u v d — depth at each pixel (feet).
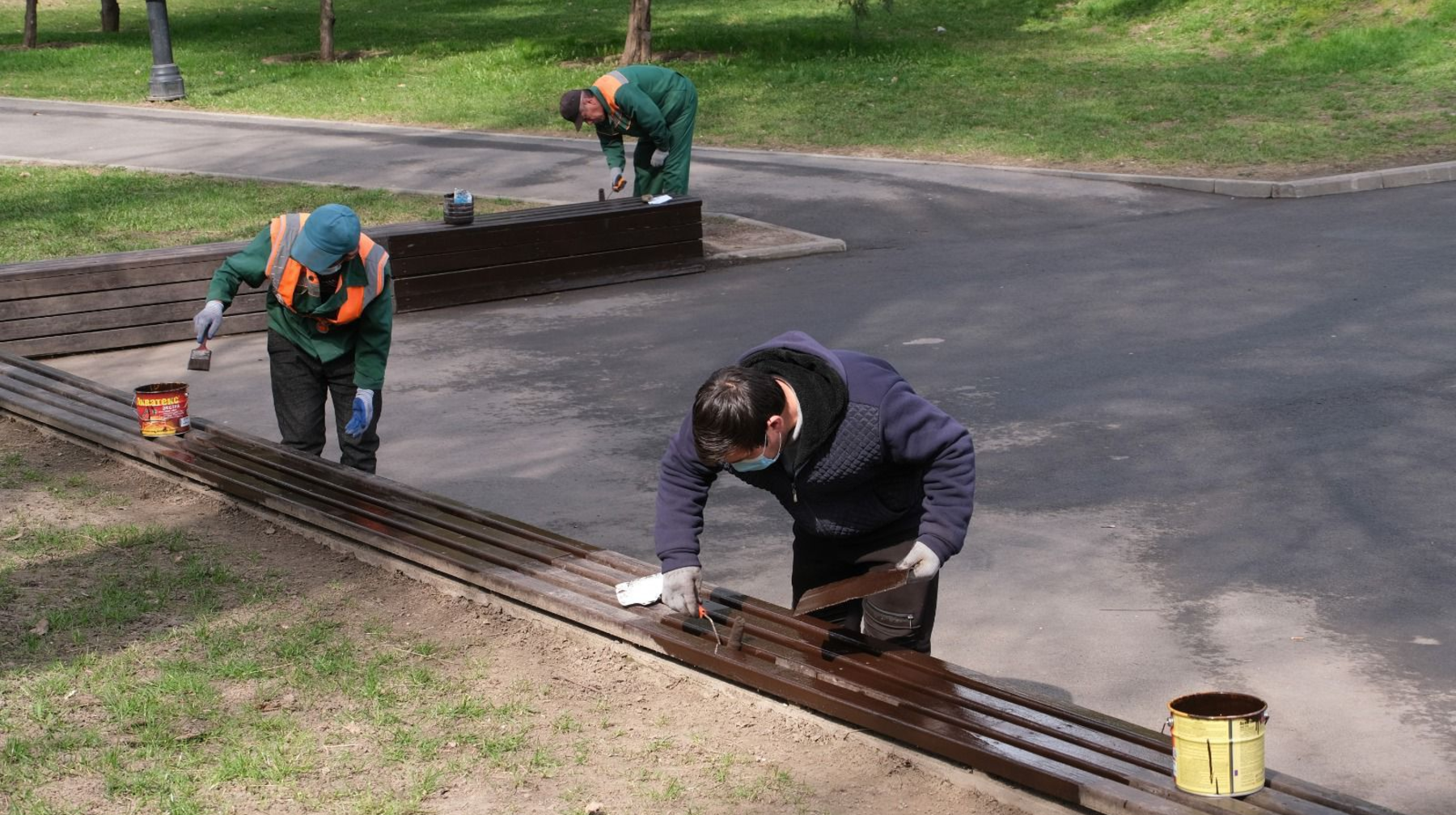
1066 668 16.65
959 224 49.65
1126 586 19.03
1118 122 67.51
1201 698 12.17
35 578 19.54
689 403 29.30
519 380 31.76
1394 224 45.83
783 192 55.77
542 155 64.49
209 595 18.89
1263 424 26.11
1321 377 29.01
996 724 13.44
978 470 24.22
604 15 122.72
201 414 29.63
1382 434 25.16
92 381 31.01
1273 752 14.52
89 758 14.38
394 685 16.05
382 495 21.40
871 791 13.55
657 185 46.21
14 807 13.38
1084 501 22.44
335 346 22.38
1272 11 92.58
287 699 15.66
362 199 52.16
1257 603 18.33
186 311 36.99
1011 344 33.12
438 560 18.78
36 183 56.03
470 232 40.29
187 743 14.66
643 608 16.87
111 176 57.41
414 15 127.85
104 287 35.78
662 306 39.34
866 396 11.99
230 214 49.11
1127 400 28.04
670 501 12.82
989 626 17.92
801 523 13.26
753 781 13.79
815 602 12.46
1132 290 38.32
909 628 14.82
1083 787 12.15
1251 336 32.76
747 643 15.60
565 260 41.96
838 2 106.73
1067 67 84.84
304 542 21.04
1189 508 21.95
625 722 15.14
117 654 16.92
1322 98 70.03
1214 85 75.97
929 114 71.92
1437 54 76.54
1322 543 20.29
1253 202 51.57
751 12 118.93
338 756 14.38
